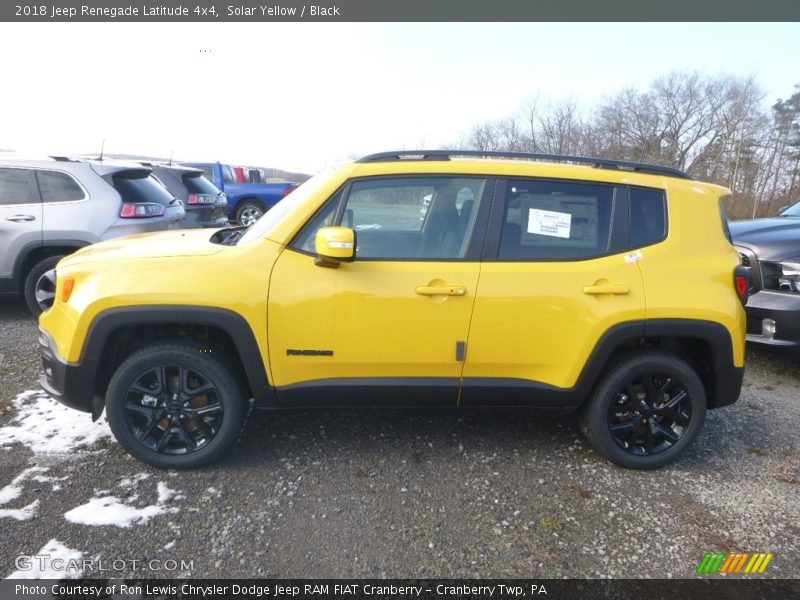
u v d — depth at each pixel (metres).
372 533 2.54
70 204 5.33
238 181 14.51
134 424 2.91
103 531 2.45
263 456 3.13
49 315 2.90
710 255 3.06
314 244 2.85
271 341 2.79
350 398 2.96
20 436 3.20
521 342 2.91
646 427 3.17
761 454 3.41
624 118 41.84
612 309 2.90
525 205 2.98
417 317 2.82
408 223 2.92
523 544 2.51
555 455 3.29
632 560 2.44
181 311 2.71
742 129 40.69
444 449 3.29
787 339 4.50
